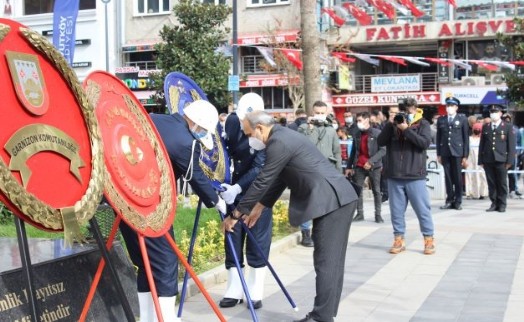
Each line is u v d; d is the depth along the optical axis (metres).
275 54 27.88
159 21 31.27
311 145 5.54
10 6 31.61
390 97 30.50
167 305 5.12
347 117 18.45
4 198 3.29
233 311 6.28
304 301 6.63
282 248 9.15
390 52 32.50
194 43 23.39
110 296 5.27
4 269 4.39
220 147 6.21
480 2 29.97
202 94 6.57
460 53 30.50
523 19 20.89
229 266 6.44
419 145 8.60
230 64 25.97
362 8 25.83
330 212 5.42
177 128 5.24
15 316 4.29
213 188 5.47
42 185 3.57
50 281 4.67
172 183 4.78
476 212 13.30
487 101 29.03
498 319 5.87
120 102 4.58
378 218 11.84
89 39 31.33
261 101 6.39
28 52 3.69
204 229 9.16
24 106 3.55
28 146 3.53
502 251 8.99
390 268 8.03
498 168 13.23
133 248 5.11
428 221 8.82
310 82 11.43
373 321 5.88
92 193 3.87
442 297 6.66
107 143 4.23
